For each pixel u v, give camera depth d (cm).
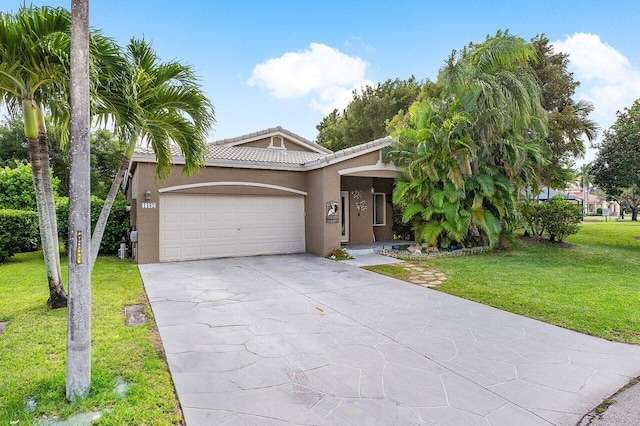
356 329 545
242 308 646
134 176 1202
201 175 1170
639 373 407
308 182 1334
